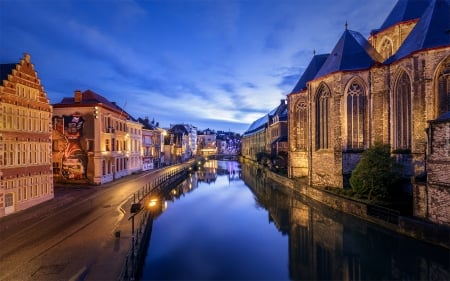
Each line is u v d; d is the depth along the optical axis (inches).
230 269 649.6
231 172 2908.5
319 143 1385.3
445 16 1020.5
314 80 1386.6
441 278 574.9
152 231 936.3
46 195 1060.5
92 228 729.0
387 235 795.4
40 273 484.1
